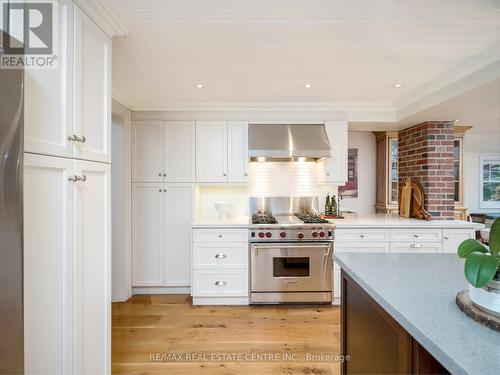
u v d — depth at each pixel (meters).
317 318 2.68
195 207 3.27
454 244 2.94
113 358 2.05
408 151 3.56
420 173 3.32
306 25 1.66
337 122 3.24
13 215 0.88
